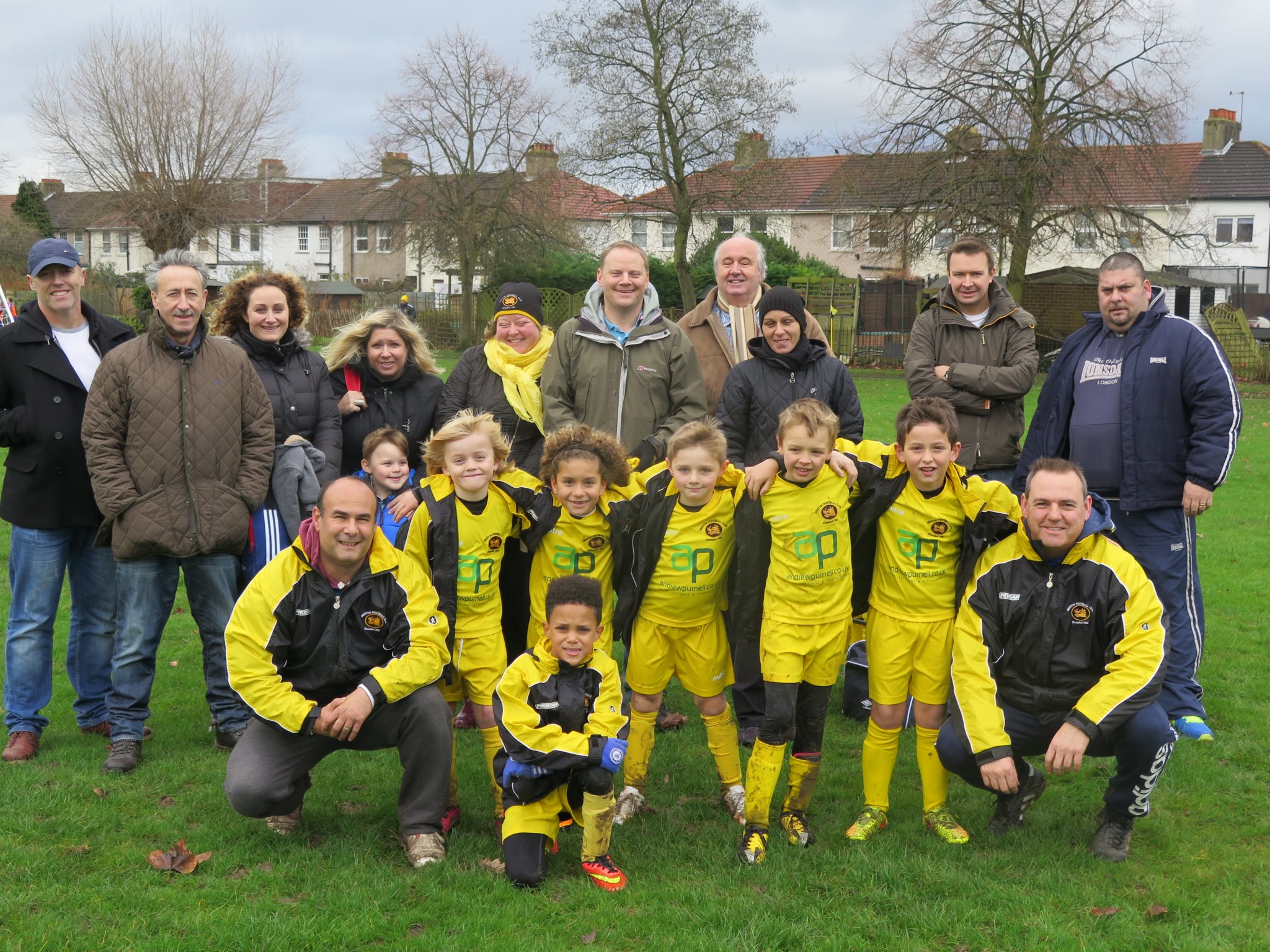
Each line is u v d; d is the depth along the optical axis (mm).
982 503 4211
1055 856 4141
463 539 4430
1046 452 5578
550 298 37094
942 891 3865
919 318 5910
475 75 36250
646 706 4586
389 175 37750
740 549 4422
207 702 5664
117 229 53500
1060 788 4828
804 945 3525
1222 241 45031
